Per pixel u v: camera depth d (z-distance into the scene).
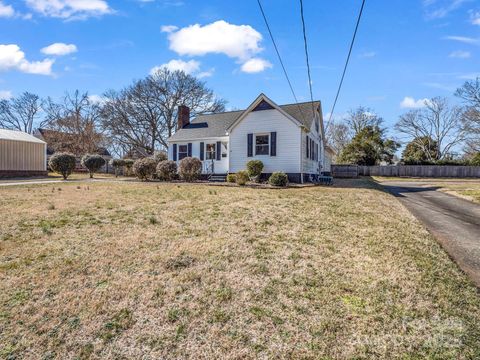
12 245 4.39
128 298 3.02
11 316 2.68
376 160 35.31
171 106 34.03
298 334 2.49
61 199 8.38
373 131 37.94
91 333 2.49
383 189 13.92
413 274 3.68
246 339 2.43
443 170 30.83
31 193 9.64
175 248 4.39
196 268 3.73
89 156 19.53
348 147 36.03
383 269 3.81
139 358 2.21
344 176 32.12
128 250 4.29
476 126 31.23
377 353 2.28
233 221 5.99
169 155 20.19
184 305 2.91
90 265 3.77
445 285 3.41
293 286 3.31
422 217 7.48
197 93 34.94
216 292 3.16
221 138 18.23
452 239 5.42
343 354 2.27
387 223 6.23
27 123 37.38
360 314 2.79
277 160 15.97
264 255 4.20
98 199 8.46
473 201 10.49
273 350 2.30
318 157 21.22
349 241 4.93
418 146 37.78
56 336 2.44
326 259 4.11
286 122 15.81
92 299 2.99
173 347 2.34
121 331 2.52
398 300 3.05
